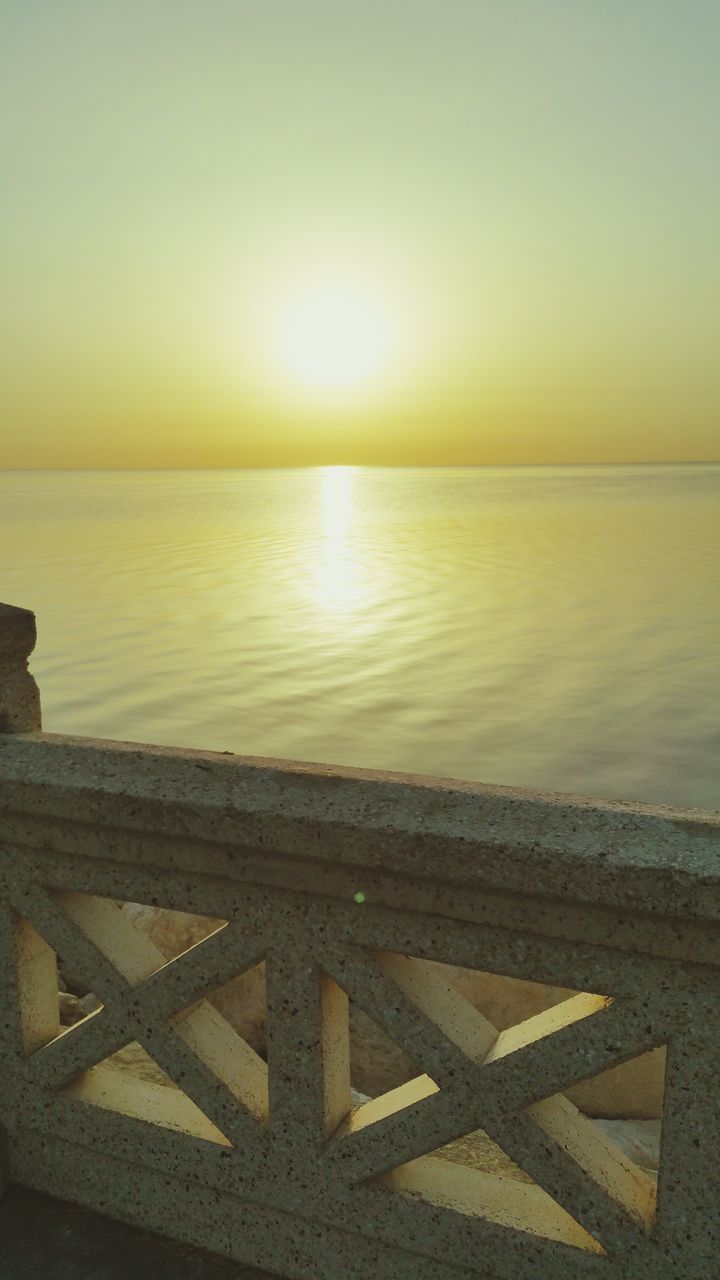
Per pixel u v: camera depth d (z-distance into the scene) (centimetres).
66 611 2958
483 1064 165
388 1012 171
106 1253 201
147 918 404
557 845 149
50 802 188
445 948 164
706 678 1964
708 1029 148
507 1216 175
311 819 166
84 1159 211
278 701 1850
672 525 6638
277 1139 188
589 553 4656
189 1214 201
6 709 209
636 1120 305
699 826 149
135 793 180
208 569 4172
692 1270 156
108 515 9525
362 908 170
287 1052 182
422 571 4025
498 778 1434
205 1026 201
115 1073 221
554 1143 162
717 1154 151
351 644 2394
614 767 1459
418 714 1755
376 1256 184
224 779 179
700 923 143
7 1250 202
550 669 2086
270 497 15012
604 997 163
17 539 6178
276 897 177
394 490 17925
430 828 158
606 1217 161
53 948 201
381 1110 186
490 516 8412
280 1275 194
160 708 1803
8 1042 214
